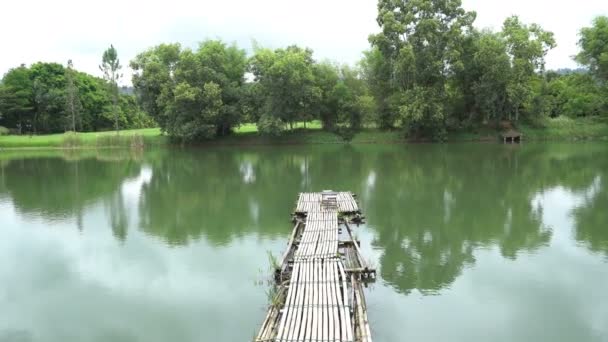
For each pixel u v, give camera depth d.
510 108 60.97
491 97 58.53
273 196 28.25
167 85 61.06
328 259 14.72
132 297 14.19
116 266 16.84
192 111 60.66
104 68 75.31
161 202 27.50
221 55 62.50
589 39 61.22
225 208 25.36
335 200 22.56
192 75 60.06
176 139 65.56
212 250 18.23
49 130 82.75
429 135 61.44
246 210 24.78
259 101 63.22
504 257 16.86
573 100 61.91
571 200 25.44
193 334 11.91
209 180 34.88
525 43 56.75
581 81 63.97
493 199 26.00
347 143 62.44
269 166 41.62
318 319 10.76
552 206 24.17
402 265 16.16
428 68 57.34
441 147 54.19
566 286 14.24
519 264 16.16
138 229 21.61
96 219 23.70
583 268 15.67
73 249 18.92
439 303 13.22
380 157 45.84
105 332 12.20
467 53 60.00
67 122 80.88
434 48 58.38
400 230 20.30
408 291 14.00
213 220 22.83
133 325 12.47
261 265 16.45
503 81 57.19
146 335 11.96
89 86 88.62
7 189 33.12
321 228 18.50
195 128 60.22
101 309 13.46
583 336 11.43
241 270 16.00
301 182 32.84
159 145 65.88
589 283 14.45
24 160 51.66
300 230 19.81
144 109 64.81
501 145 54.88
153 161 48.22
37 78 80.56
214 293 14.27
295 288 12.54
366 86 65.69
